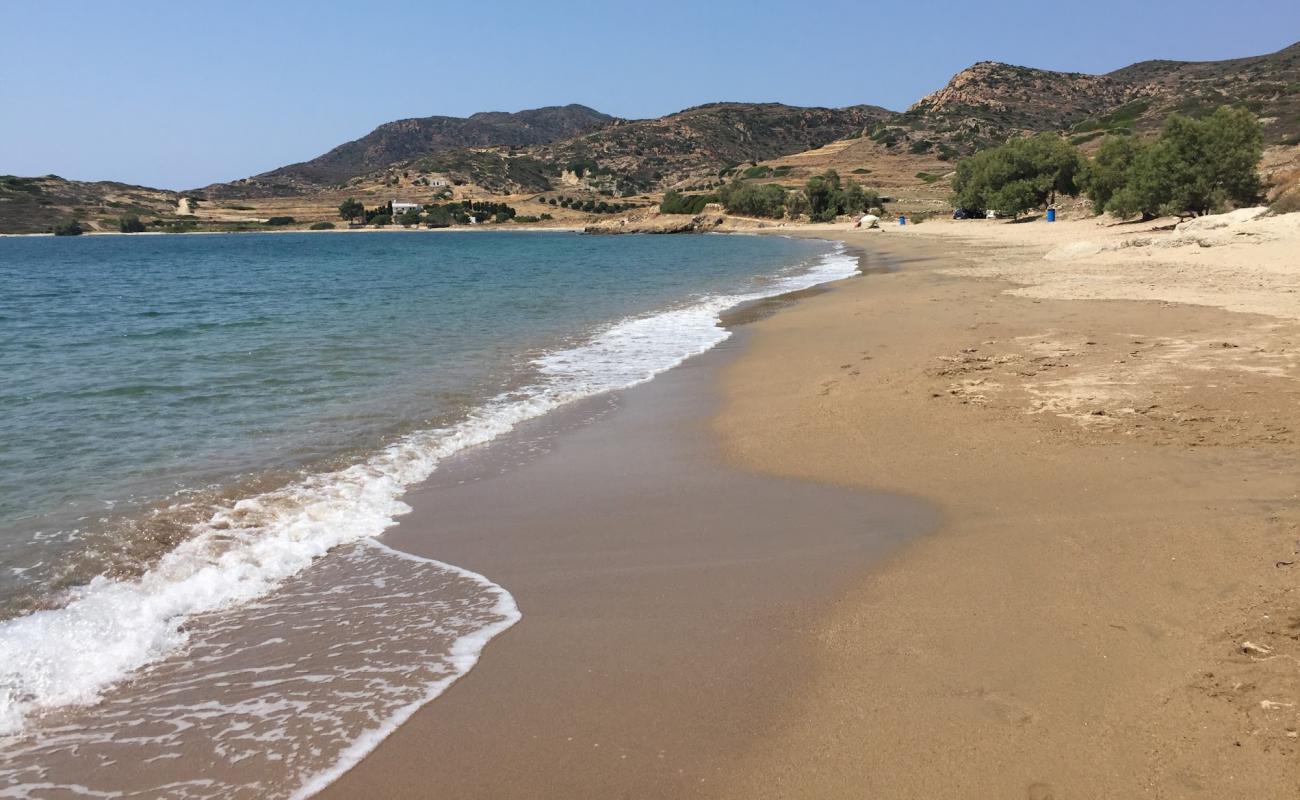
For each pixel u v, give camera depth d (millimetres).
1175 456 7512
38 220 177625
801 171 176375
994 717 4004
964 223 76875
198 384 12992
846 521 6812
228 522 7180
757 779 3682
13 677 4750
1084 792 3457
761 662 4695
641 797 3605
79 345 17781
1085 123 153000
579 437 9922
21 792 3781
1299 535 5672
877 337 15594
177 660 4953
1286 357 10836
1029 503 6801
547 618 5387
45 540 6758
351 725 4238
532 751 3963
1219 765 3535
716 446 9289
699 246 75188
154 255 82500
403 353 15945
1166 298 17312
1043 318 15891
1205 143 37500
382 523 7215
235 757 4008
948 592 5414
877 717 4082
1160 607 4938
